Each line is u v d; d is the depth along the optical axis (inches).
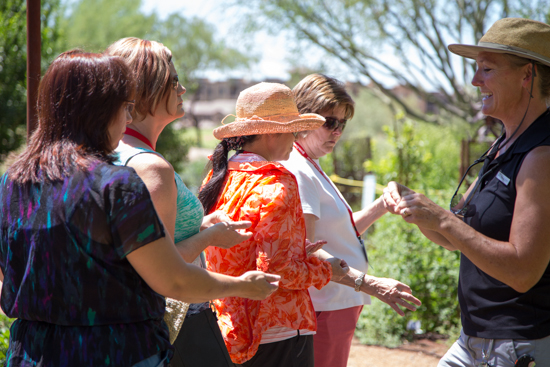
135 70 70.7
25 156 59.9
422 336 194.7
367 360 173.6
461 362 83.3
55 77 58.7
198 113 2534.5
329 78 105.7
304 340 81.6
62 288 55.3
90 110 57.8
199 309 77.3
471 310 80.2
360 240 108.0
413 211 76.0
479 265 73.2
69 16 1031.0
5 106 333.4
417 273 194.9
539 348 73.1
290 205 75.9
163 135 477.7
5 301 59.4
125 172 55.9
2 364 105.0
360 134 964.0
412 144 309.9
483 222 77.2
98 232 54.7
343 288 98.4
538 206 70.2
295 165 97.1
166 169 66.8
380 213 114.0
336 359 99.4
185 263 58.9
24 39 335.9
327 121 102.2
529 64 77.6
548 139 72.5
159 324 60.5
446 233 75.0
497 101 81.0
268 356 79.8
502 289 75.9
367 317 197.2
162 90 72.1
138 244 54.6
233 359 79.6
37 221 56.5
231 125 82.6
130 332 56.5
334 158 378.6
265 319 77.2
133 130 71.9
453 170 418.9
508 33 78.0
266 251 73.7
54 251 55.4
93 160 56.7
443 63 510.0
